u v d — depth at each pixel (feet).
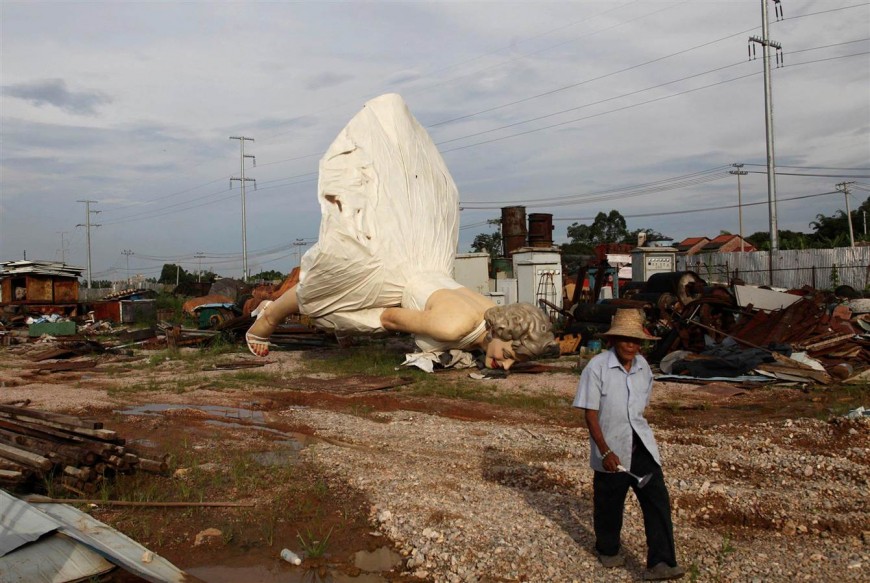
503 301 77.56
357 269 51.01
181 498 20.76
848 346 42.29
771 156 97.55
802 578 14.48
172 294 150.10
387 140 55.16
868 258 89.97
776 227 98.32
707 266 100.07
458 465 23.61
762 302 50.34
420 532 17.60
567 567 15.34
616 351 14.93
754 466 22.31
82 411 35.88
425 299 49.60
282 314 59.88
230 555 17.01
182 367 56.49
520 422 31.40
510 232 94.17
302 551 17.15
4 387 46.65
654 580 14.51
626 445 14.53
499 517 18.26
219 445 27.37
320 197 51.67
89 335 94.53
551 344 44.47
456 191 60.70
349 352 61.77
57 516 17.97
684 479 20.95
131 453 22.66
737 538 16.92
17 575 14.52
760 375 39.96
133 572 15.46
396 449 26.23
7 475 19.65
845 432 25.72
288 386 43.60
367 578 15.70
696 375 41.63
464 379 44.57
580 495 20.01
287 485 21.89
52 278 112.88
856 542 16.34
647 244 89.40
